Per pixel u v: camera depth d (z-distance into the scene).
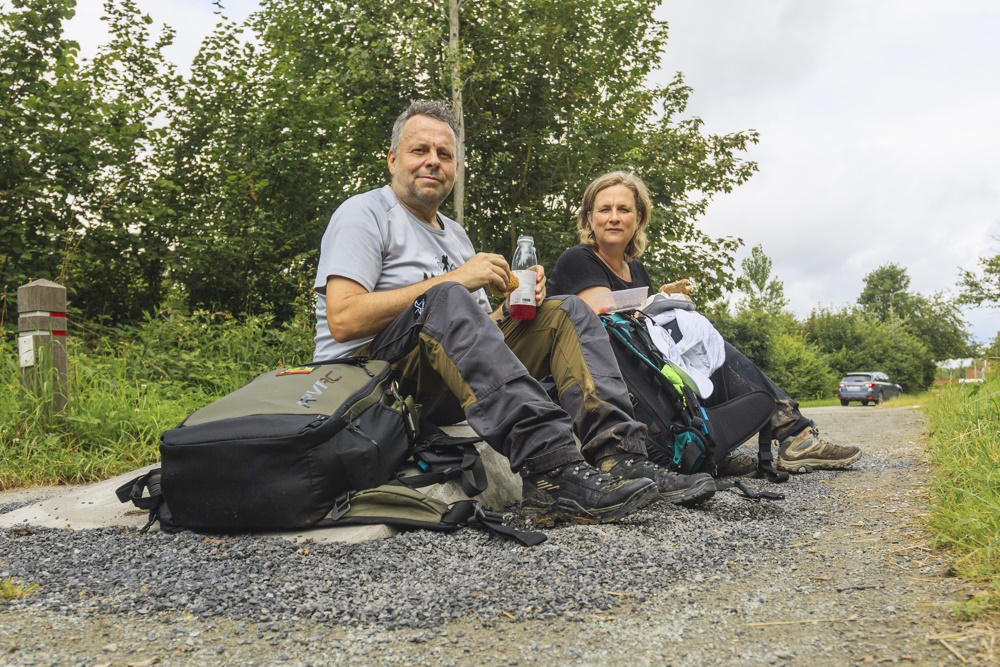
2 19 7.83
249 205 11.47
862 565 1.66
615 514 1.99
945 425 3.72
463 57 11.30
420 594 1.49
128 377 5.83
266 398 2.07
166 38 11.23
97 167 8.18
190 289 10.61
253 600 1.47
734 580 1.59
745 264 50.38
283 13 13.18
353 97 12.52
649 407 2.71
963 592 1.41
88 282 9.53
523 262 2.51
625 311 2.90
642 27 13.38
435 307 2.17
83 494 2.68
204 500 1.97
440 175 2.60
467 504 2.00
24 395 3.91
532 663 1.17
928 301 62.16
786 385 34.66
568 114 13.30
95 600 1.51
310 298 9.95
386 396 2.15
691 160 13.52
